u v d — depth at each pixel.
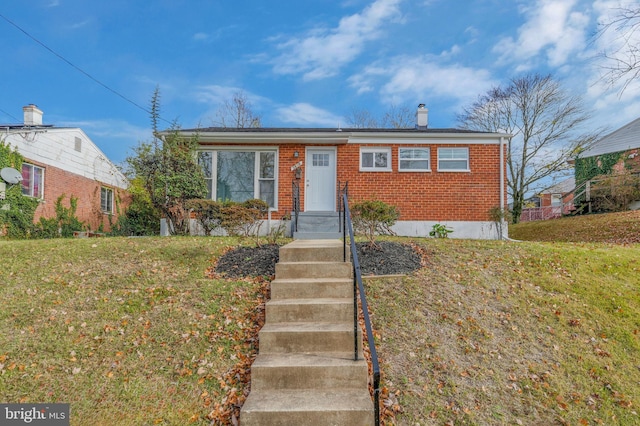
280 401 3.23
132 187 16.94
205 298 5.08
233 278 5.75
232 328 4.41
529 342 4.35
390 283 5.49
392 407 3.34
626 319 4.84
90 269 6.14
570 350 4.24
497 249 7.39
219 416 3.25
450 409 3.37
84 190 16.53
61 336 4.29
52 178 14.63
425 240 8.43
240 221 9.43
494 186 11.87
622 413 3.43
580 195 20.34
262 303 4.89
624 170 19.58
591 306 5.12
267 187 11.97
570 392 3.64
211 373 3.75
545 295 5.39
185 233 10.37
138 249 7.20
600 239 13.30
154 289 5.36
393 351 4.07
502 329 4.57
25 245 7.47
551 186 23.77
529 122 23.53
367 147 12.02
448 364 3.91
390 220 9.88
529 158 23.61
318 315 4.36
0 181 12.31
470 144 11.92
